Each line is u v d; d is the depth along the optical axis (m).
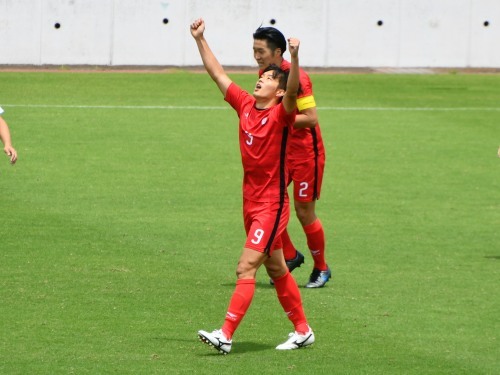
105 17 105.50
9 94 83.00
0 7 103.50
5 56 104.31
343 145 64.62
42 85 89.25
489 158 61.47
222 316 29.33
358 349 26.41
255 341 27.02
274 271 26.00
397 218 45.25
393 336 27.77
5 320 28.31
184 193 49.62
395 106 83.06
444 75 106.12
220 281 33.62
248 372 23.98
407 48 111.44
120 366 24.25
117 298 31.09
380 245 39.94
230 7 107.31
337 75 104.00
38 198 47.34
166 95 85.50
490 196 50.69
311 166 32.75
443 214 46.28
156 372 23.80
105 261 35.97
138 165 56.50
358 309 30.64
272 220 25.28
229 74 101.06
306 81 31.14
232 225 42.81
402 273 35.47
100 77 96.50
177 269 35.16
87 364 24.38
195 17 107.06
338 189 51.66
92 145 62.09
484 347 26.88
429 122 75.19
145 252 37.59
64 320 28.47
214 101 82.62
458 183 53.91
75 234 40.25
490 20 111.94
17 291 31.56
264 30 29.34
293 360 25.16
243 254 25.30
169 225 42.50
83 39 105.38
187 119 73.31
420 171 57.00
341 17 109.88
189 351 25.75
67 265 35.19
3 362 24.41
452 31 111.69
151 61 107.00
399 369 24.64
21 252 36.94
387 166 58.25
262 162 25.16
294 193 33.12
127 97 83.69
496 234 42.31
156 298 31.22
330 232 42.22
